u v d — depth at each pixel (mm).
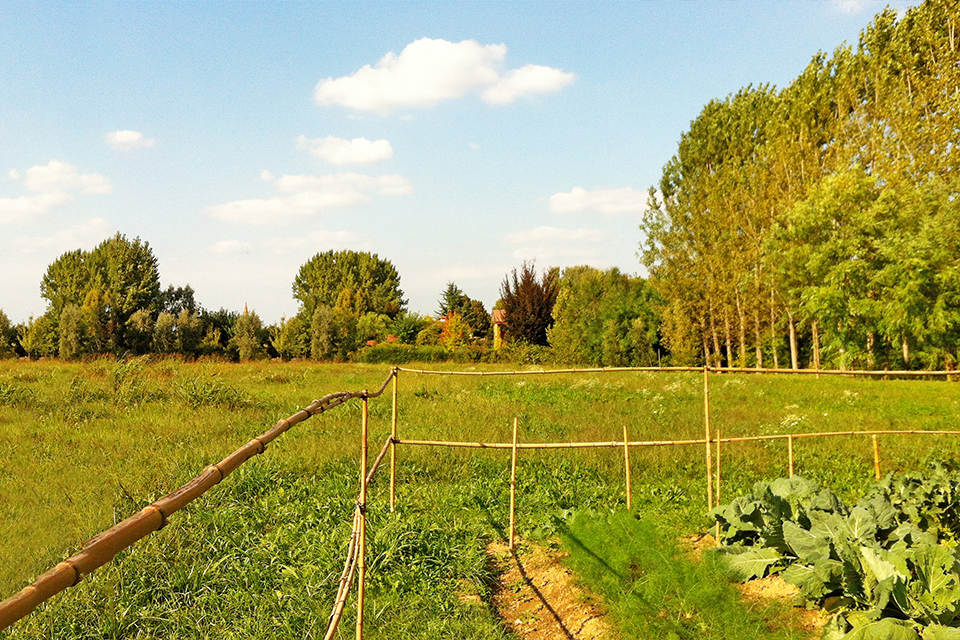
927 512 5867
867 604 4418
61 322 39406
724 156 40000
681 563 5277
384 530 5984
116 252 51062
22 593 1079
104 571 5215
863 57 29844
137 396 13328
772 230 30750
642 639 4426
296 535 6152
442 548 5926
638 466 9281
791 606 4781
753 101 39469
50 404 12359
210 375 16344
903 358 29172
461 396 15703
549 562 5941
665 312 37156
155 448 9547
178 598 4949
